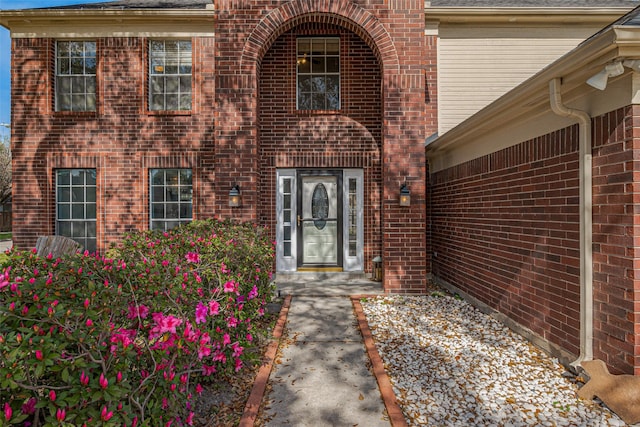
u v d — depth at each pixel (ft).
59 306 5.87
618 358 10.19
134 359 7.33
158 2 28.99
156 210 26.68
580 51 9.79
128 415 6.14
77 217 26.71
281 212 26.14
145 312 7.72
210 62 26.22
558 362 12.67
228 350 11.21
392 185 21.85
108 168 26.11
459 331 15.76
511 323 15.81
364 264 25.94
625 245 9.97
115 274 8.05
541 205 13.71
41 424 6.04
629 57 9.20
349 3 21.97
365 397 10.94
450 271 22.99
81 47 26.81
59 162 26.04
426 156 25.36
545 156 13.46
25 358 5.30
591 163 11.17
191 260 11.06
